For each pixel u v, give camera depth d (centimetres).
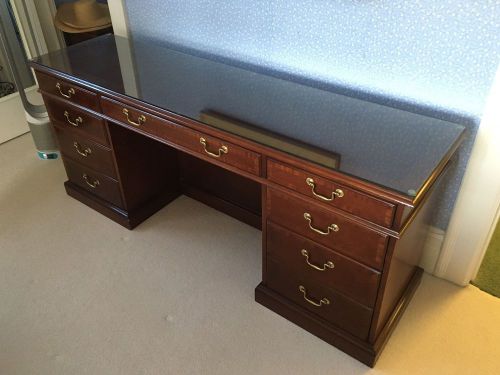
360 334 153
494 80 136
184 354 159
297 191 136
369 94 162
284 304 167
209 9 185
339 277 145
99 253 201
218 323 169
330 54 163
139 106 163
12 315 174
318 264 148
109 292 183
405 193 114
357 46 155
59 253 202
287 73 178
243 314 172
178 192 233
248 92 168
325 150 132
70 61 198
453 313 170
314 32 162
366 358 152
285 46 172
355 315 150
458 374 151
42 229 215
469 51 136
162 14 204
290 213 144
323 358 157
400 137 139
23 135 290
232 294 180
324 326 159
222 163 150
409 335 163
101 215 223
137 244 206
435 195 156
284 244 154
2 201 233
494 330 164
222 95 166
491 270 188
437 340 161
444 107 150
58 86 193
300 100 162
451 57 140
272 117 150
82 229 215
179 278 188
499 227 209
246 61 188
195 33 198
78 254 201
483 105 143
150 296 180
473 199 160
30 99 289
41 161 264
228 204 218
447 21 135
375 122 148
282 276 163
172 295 181
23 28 270
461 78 142
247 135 139
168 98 163
